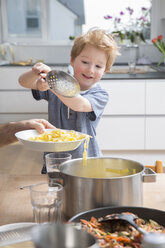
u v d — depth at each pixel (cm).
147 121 343
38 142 104
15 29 469
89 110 155
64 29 470
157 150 351
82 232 46
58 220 81
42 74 131
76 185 84
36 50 461
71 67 176
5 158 335
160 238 47
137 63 428
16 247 67
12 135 121
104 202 83
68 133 119
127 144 347
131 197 84
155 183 113
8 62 449
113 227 73
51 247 43
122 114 344
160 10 449
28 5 462
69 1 461
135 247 64
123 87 339
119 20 443
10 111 407
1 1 460
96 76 159
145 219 76
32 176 121
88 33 157
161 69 383
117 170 100
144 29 461
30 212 93
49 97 173
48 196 80
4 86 402
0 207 96
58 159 101
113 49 155
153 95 340
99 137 347
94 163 101
